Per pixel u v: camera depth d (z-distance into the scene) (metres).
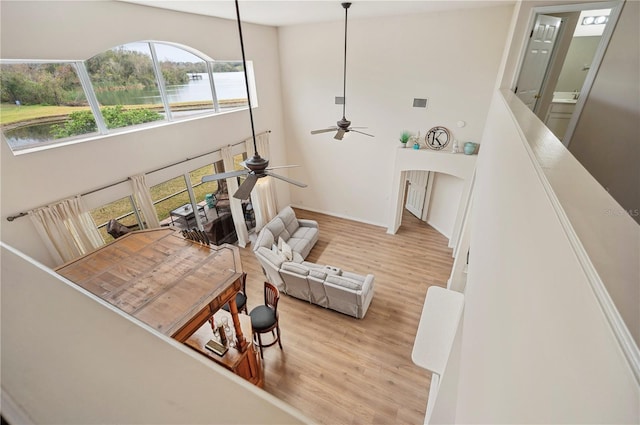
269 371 3.92
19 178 3.14
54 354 0.45
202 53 4.96
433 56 5.42
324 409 3.50
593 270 0.52
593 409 0.42
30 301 0.56
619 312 0.43
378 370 3.92
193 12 4.54
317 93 6.77
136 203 4.45
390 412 3.45
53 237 3.44
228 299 3.01
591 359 0.46
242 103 6.20
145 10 3.98
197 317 2.73
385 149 6.59
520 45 3.91
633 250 0.57
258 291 5.38
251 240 6.89
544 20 3.77
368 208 7.49
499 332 1.09
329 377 3.84
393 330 4.51
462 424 1.58
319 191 7.95
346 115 6.66
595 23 5.48
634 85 2.92
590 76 3.19
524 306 0.87
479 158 4.65
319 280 4.59
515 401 0.77
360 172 7.15
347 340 4.36
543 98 4.84
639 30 2.89
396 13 5.18
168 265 3.26
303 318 4.76
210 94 5.50
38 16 3.03
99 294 2.91
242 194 2.75
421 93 5.77
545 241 0.81
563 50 4.50
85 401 0.38
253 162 2.83
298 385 3.75
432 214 7.41
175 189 5.50
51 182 3.40
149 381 0.42
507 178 1.70
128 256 3.42
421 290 5.32
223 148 5.68
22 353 0.45
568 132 3.45
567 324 0.57
